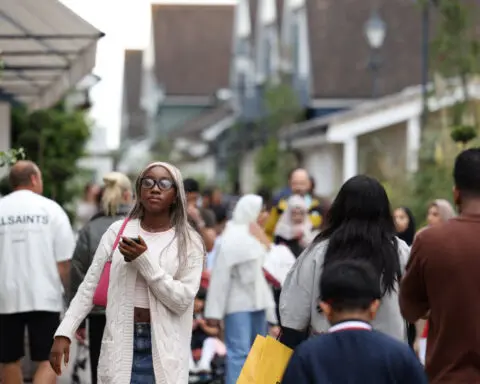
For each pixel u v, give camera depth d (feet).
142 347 30.22
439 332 27.07
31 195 43.34
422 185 91.56
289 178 61.46
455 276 26.78
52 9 51.85
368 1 184.85
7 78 67.46
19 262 42.63
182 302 30.07
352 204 28.96
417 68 177.68
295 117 177.78
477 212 27.48
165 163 30.99
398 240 29.22
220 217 71.46
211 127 276.62
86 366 46.88
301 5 189.26
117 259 30.42
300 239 51.65
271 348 29.22
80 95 90.38
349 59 178.29
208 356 52.03
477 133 81.87
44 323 43.04
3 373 43.24
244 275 47.70
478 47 91.66
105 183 42.63
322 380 22.16
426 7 95.86
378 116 133.28
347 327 22.43
